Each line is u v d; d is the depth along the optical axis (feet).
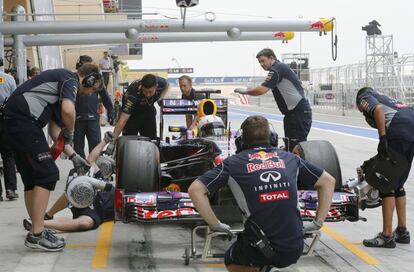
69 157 15.85
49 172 15.25
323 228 18.40
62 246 15.65
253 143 11.07
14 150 15.14
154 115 23.09
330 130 58.29
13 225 18.48
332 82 91.40
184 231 17.98
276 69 19.98
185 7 29.55
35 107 15.06
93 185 15.07
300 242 10.32
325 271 13.94
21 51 32.42
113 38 40.60
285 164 10.77
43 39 39.11
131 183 15.10
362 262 14.69
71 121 15.07
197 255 13.64
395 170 15.42
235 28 32.22
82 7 70.69
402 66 72.54
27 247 15.97
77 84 15.49
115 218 14.75
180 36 41.16
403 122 15.80
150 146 15.79
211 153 16.39
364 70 82.17
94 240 16.88
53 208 17.44
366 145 44.01
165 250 15.76
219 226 10.71
